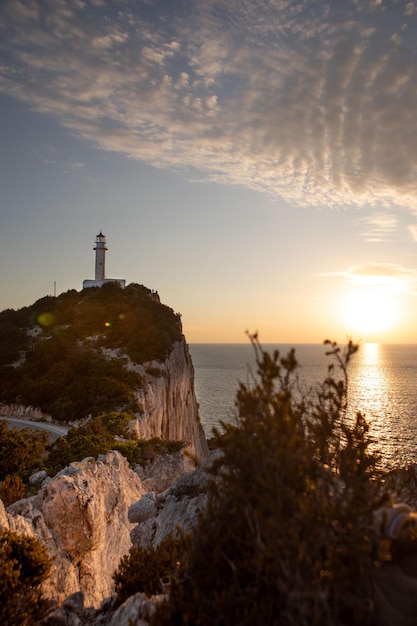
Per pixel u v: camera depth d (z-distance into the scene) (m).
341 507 3.84
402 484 5.58
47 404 61.50
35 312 95.88
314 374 162.75
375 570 3.51
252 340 4.58
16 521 11.05
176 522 10.20
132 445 38.78
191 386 88.81
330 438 5.03
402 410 106.00
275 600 3.73
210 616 4.03
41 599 8.37
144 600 5.89
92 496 13.23
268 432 4.09
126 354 73.38
